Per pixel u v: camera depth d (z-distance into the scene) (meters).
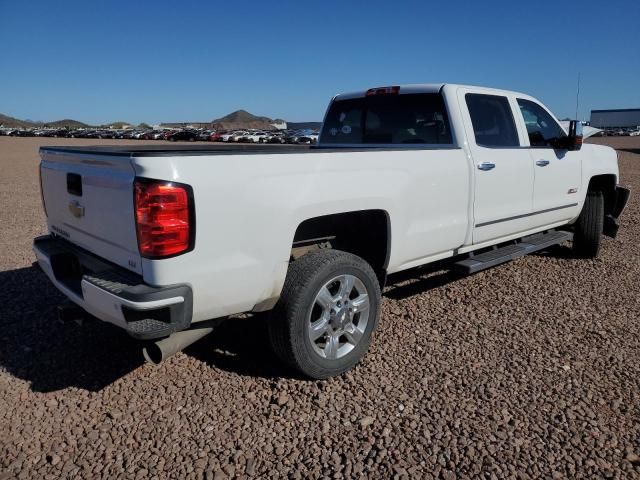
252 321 4.56
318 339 3.70
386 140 5.26
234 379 3.59
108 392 3.43
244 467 2.72
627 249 7.06
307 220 3.64
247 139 58.06
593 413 3.18
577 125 5.36
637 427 3.05
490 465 2.72
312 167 3.32
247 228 3.03
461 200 4.44
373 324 3.73
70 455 2.81
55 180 3.75
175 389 3.46
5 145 43.34
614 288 5.40
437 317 4.62
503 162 4.83
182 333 3.10
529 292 5.26
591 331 4.34
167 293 2.79
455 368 3.72
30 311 4.75
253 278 3.11
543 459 2.77
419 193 4.04
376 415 3.16
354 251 4.14
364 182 3.60
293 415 3.17
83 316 3.46
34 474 2.67
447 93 4.66
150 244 2.77
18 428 3.04
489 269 6.04
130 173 2.85
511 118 5.20
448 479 2.63
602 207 6.29
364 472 2.68
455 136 4.57
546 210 5.52
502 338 4.20
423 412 3.19
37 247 3.93
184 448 2.87
